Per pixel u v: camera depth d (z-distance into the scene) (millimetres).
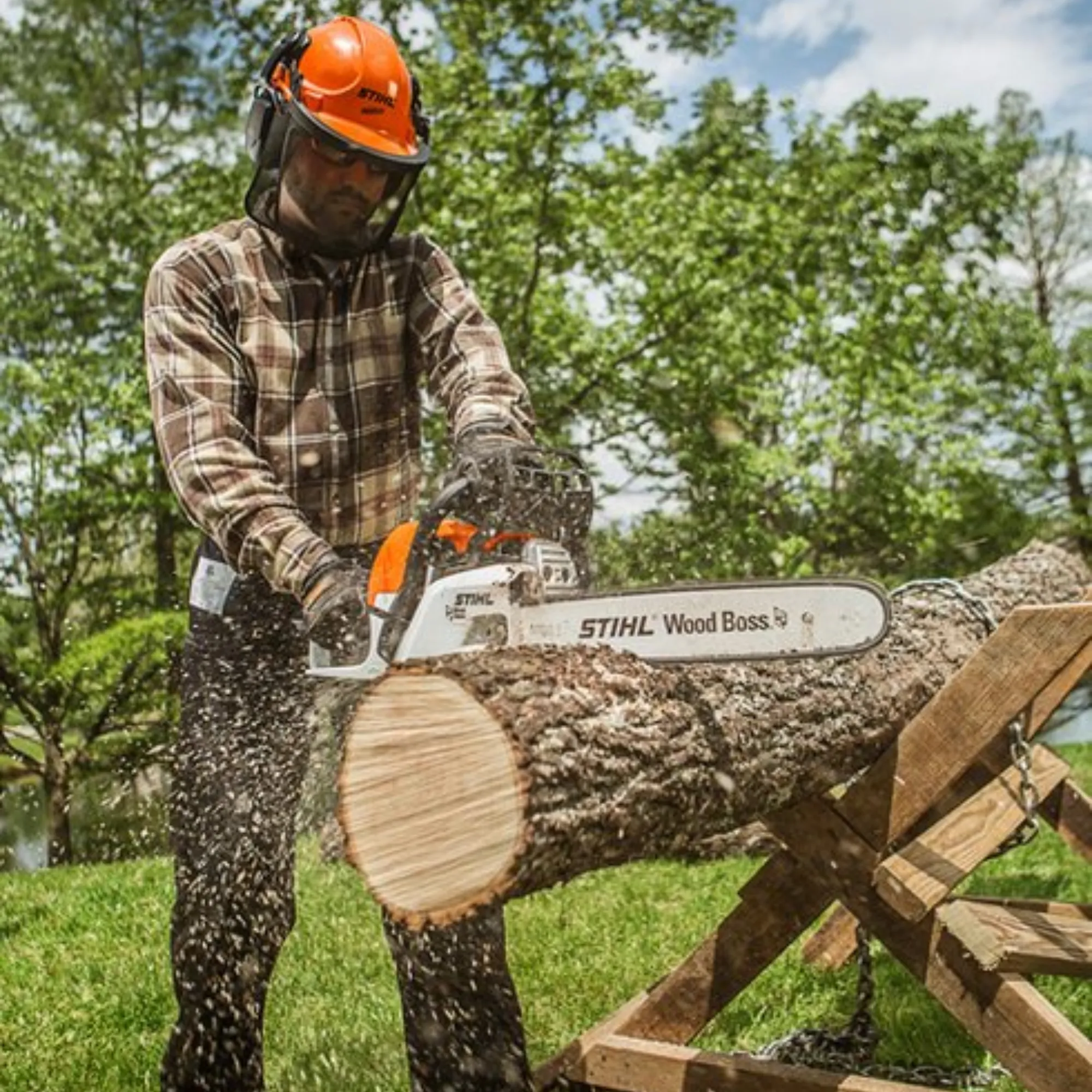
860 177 14883
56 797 12203
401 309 2566
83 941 4473
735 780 2086
